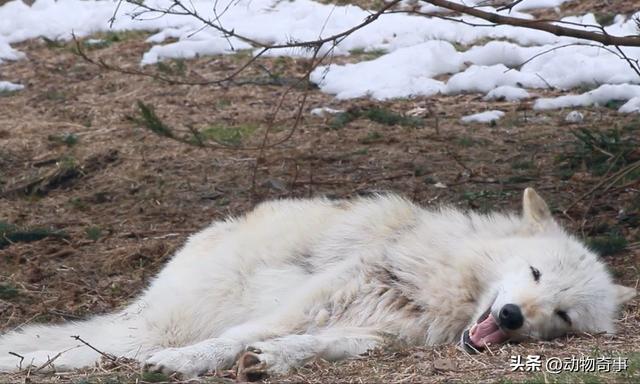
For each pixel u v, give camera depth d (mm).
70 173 16984
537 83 21359
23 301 12305
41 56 25891
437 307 9148
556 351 8289
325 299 9172
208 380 7984
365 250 9617
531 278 8781
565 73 21531
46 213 15609
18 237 14289
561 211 14133
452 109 20219
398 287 9266
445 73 22484
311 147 17984
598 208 14398
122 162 17562
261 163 17172
